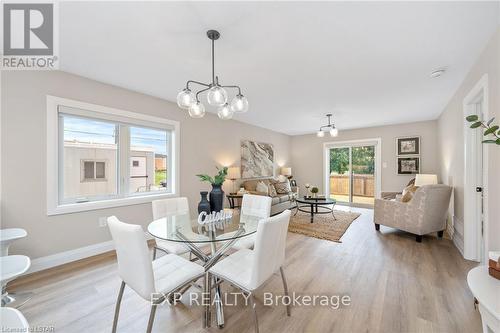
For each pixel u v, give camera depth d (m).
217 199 2.18
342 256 2.70
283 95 3.28
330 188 6.62
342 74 2.55
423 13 1.53
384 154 5.55
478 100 2.39
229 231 1.78
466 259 2.56
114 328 1.42
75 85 2.57
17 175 2.20
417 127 5.11
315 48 2.00
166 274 1.50
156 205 2.26
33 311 1.67
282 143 6.82
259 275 1.37
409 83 2.81
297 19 1.60
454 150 3.23
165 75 2.59
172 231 1.77
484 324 1.01
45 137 2.36
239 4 1.45
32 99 2.29
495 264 1.18
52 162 2.40
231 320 1.59
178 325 1.54
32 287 2.00
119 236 1.30
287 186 6.00
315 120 5.02
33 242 2.30
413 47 1.98
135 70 2.46
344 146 6.21
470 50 2.03
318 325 1.53
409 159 5.18
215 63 2.29
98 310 1.69
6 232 1.85
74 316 1.62
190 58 2.19
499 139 1.21
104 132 2.95
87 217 2.68
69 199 2.62
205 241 1.57
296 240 3.28
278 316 1.63
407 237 3.38
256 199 2.49
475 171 2.50
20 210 2.22
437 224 3.20
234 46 1.96
